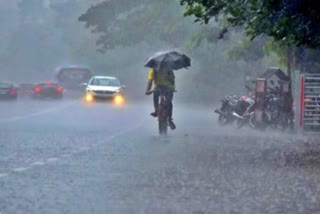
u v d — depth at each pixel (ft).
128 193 74.79
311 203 69.92
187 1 120.47
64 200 69.56
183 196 73.36
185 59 160.56
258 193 76.18
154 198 71.77
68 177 86.89
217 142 143.43
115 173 91.61
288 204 69.21
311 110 177.17
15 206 65.67
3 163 101.14
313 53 214.07
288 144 141.90
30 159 107.14
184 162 105.50
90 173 91.20
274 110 185.47
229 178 88.28
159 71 158.20
